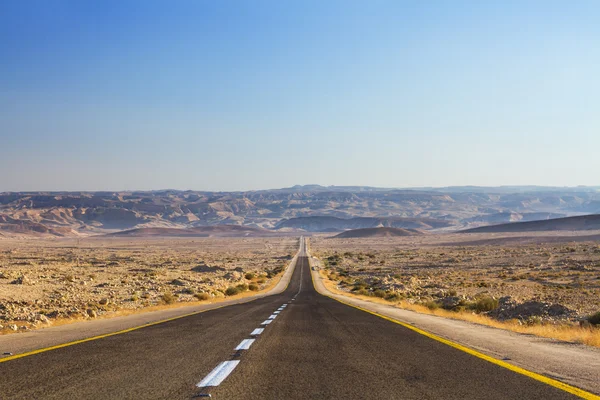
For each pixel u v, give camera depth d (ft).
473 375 26.05
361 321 60.54
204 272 383.45
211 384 23.25
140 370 26.84
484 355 33.22
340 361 30.30
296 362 29.81
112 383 23.36
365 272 413.59
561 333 56.90
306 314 73.36
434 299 173.78
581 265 334.65
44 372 26.03
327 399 20.53
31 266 362.33
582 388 23.13
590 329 65.72
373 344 38.37
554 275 277.23
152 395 20.95
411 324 57.16
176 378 24.67
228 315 71.26
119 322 61.11
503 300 138.10
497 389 22.68
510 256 486.38
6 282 189.88
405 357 32.01
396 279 298.35
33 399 20.06
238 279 327.06
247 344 37.76
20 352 33.30
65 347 35.76
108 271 342.85
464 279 287.89
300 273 419.13
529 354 34.63
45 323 73.51
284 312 78.43
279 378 24.86
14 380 23.90
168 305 125.29
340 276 393.70
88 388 22.24
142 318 68.28
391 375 25.91
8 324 66.18
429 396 21.24
